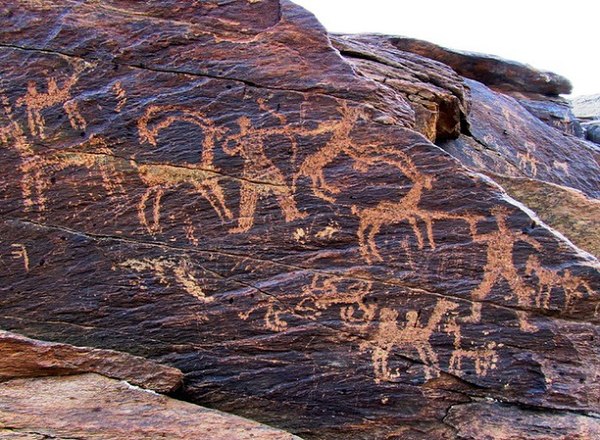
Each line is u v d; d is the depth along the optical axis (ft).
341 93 12.12
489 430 10.91
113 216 11.88
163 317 11.69
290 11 12.56
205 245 11.82
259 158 11.98
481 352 11.44
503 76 24.48
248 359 11.55
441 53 22.75
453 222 11.72
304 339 11.56
